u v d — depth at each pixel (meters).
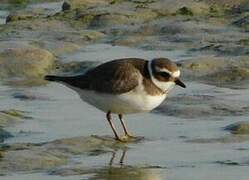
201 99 16.20
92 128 14.62
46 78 14.48
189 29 22.48
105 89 13.72
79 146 13.31
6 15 26.91
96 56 20.27
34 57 19.34
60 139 13.56
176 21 23.41
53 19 24.12
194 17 24.05
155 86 13.82
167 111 15.51
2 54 19.33
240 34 22.14
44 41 21.47
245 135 13.93
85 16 24.14
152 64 13.86
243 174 11.92
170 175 11.95
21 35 22.48
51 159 12.57
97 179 11.77
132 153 13.13
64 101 16.42
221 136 13.91
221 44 20.95
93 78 13.89
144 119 15.12
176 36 22.02
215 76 18.31
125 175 11.96
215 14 24.44
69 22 23.92
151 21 23.69
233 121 14.80
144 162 12.63
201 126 14.58
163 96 14.02
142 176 11.95
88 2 26.31
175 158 12.79
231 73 18.34
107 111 14.08
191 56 20.08
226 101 16.06
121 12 24.58
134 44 21.53
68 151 13.09
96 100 13.95
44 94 16.94
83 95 14.12
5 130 14.30
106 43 21.84
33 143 13.52
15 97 16.69
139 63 13.96
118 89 13.63
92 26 23.77
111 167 12.36
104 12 24.70
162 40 21.80
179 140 13.81
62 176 11.88
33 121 14.97
